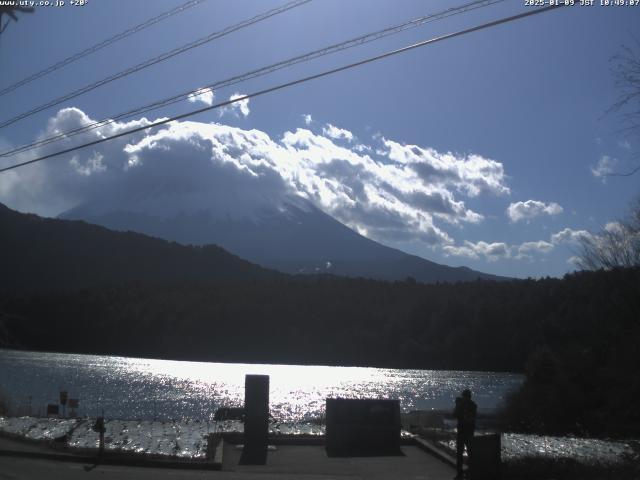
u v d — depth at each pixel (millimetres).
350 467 16703
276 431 22266
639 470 15203
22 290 153625
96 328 147750
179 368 122250
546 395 37250
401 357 124938
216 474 15641
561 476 15031
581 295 52906
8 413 30344
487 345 106688
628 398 32688
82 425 23766
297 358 138625
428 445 19062
